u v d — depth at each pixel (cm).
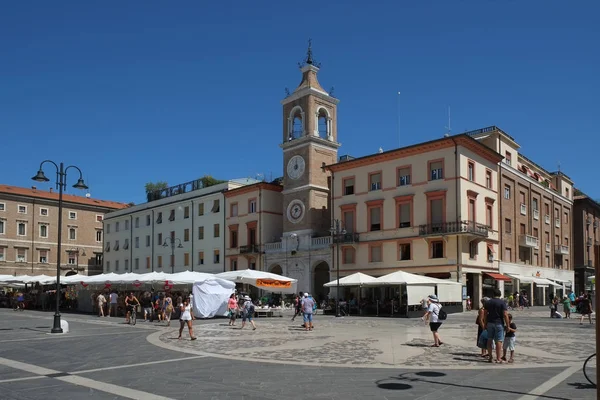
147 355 1764
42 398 1090
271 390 1159
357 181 5388
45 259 9294
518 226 5750
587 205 7925
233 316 3212
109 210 10225
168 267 7519
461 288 4397
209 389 1172
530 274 5903
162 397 1092
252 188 6406
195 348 1962
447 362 1570
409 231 4922
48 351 1884
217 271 6744
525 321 3522
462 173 4709
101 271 9969
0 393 1141
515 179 5781
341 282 4225
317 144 5906
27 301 5553
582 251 7625
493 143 5559
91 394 1126
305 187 5772
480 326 1678
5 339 2323
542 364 1520
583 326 3033
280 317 4100
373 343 2095
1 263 8725
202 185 7531
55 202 9519
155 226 7869
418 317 4025
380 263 5091
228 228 6675
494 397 1074
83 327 3028
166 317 3186
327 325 3172
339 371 1412
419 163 4934
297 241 5781
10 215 8912
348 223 5428
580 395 1091
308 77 6019
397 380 1273
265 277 4100
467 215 4738
